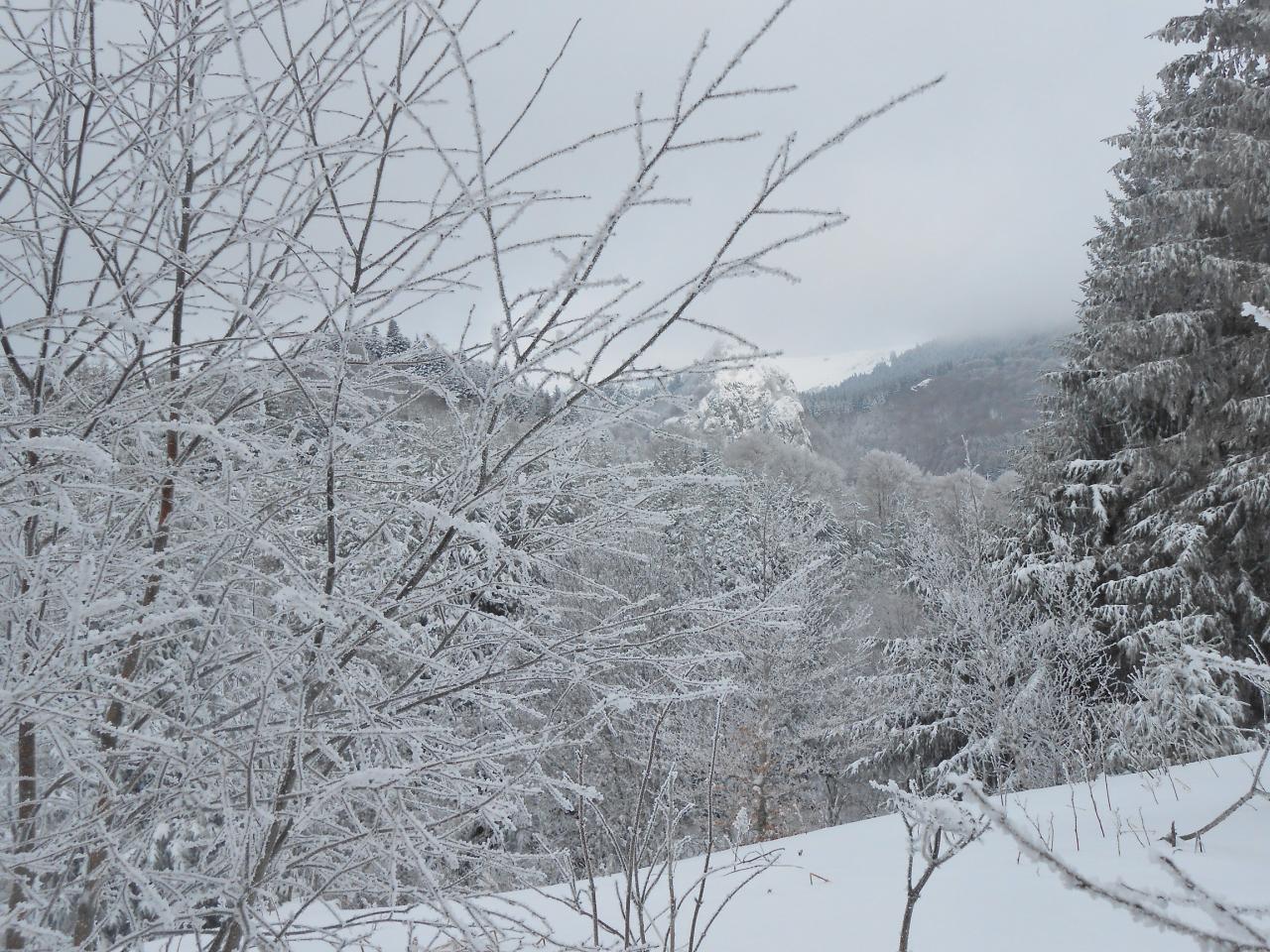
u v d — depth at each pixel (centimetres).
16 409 210
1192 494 1355
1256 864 335
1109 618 1335
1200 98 1480
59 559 206
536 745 210
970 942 292
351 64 199
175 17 218
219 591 198
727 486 225
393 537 253
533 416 227
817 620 1427
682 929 337
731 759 1299
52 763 253
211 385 241
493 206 184
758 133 176
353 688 218
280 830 210
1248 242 1382
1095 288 1577
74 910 219
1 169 197
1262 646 1288
